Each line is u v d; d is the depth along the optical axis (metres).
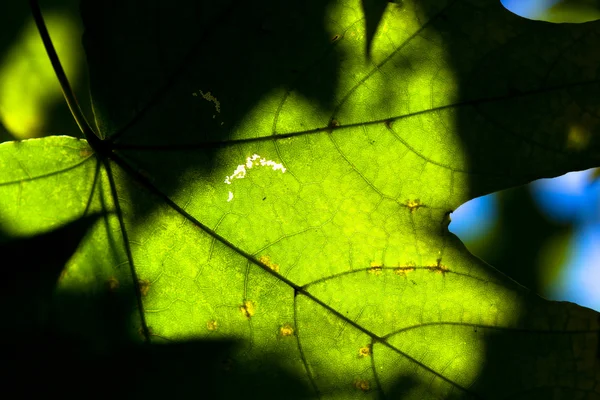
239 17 0.27
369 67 0.27
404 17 0.27
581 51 0.27
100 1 0.27
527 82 0.27
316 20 0.27
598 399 0.27
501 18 0.27
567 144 0.27
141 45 0.27
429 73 0.27
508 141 0.27
